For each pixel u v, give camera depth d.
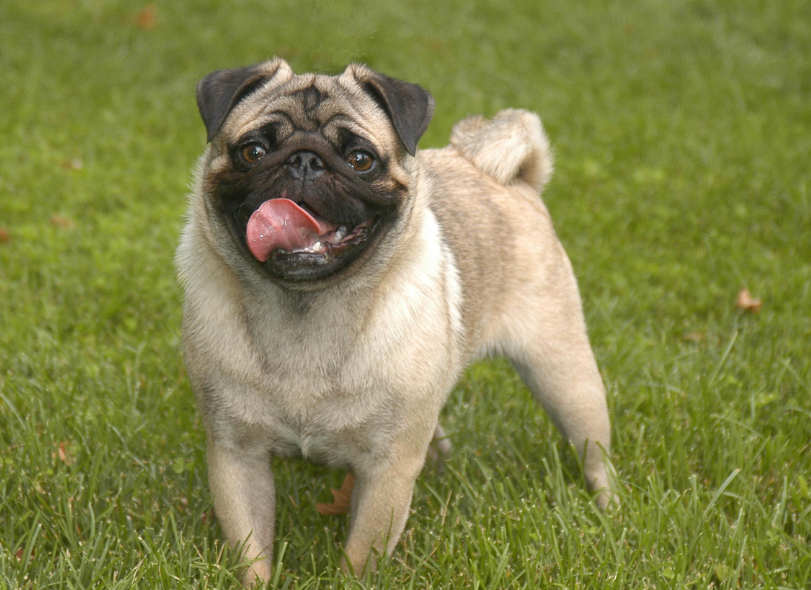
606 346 6.17
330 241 3.78
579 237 7.74
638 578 4.16
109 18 12.27
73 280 6.71
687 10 13.73
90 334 6.22
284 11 12.81
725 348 6.11
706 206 8.24
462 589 4.12
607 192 8.52
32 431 4.86
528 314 4.88
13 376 5.54
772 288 6.82
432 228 4.26
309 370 3.93
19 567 4.04
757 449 5.07
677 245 7.76
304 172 3.71
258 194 3.73
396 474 4.11
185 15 12.62
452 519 4.66
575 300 5.04
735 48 12.38
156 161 8.96
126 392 5.49
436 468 5.19
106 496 4.65
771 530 4.38
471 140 5.27
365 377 3.94
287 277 3.67
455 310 4.38
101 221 7.59
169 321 6.26
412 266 4.08
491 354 4.97
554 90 11.03
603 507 4.91
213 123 3.90
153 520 4.52
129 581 3.99
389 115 4.02
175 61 11.49
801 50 12.48
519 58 11.98
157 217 7.83
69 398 5.31
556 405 4.97
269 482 4.20
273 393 3.94
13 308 6.41
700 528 4.39
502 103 10.69
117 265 6.88
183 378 5.70
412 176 4.09
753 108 10.77
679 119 10.09
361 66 4.11
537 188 5.41
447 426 5.51
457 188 4.88
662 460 5.06
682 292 7.01
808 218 7.92
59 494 4.53
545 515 4.57
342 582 4.10
